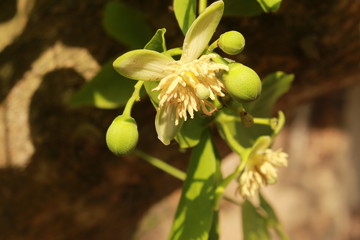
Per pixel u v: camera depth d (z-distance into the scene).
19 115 0.22
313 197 0.64
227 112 0.17
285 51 0.22
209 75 0.14
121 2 0.20
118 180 0.25
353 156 0.67
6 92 0.22
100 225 0.29
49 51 0.21
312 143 0.66
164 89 0.14
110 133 0.14
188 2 0.15
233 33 0.13
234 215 0.59
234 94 0.13
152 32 0.20
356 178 0.66
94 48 0.21
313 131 0.67
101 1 0.21
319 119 0.67
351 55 0.23
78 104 0.18
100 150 0.23
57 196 0.25
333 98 0.67
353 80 0.27
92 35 0.21
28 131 0.22
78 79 0.21
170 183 0.28
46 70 0.21
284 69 0.23
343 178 0.65
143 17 0.19
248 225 0.19
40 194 0.25
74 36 0.21
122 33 0.19
